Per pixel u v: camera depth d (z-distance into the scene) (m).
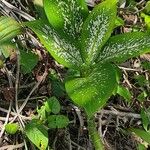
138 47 0.54
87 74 0.54
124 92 0.69
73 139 0.67
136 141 0.71
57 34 0.55
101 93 0.48
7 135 0.64
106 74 0.51
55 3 0.56
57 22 0.56
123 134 0.71
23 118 0.66
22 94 0.69
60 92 0.69
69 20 0.56
